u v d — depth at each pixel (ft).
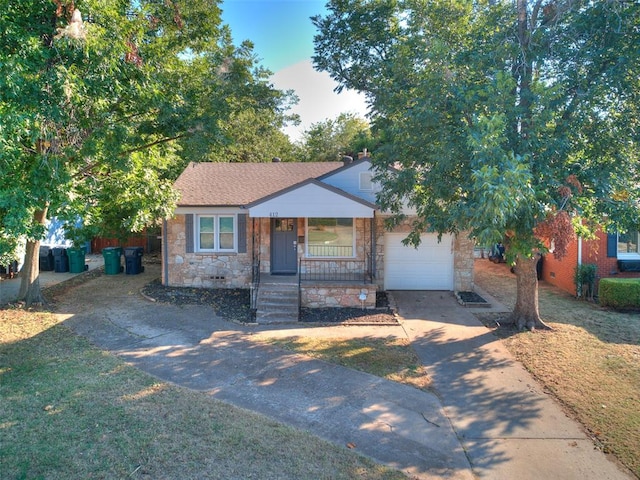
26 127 25.44
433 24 33.04
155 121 35.12
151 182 40.40
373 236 45.03
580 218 28.89
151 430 17.78
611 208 24.90
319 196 39.70
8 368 24.52
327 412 20.30
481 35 29.63
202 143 34.96
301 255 46.75
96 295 44.39
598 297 41.42
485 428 19.11
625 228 26.86
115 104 33.68
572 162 26.12
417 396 22.24
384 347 29.60
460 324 35.04
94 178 38.11
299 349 29.07
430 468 16.06
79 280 52.60
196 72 37.32
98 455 15.89
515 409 20.85
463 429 19.02
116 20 30.32
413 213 45.96
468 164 25.11
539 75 27.96
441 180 26.66
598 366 25.76
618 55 25.21
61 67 26.09
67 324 33.76
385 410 20.63
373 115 34.04
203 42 40.55
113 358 26.50
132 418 18.78
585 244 44.16
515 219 22.63
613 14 24.53
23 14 26.81
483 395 22.36
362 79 39.37
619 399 21.65
